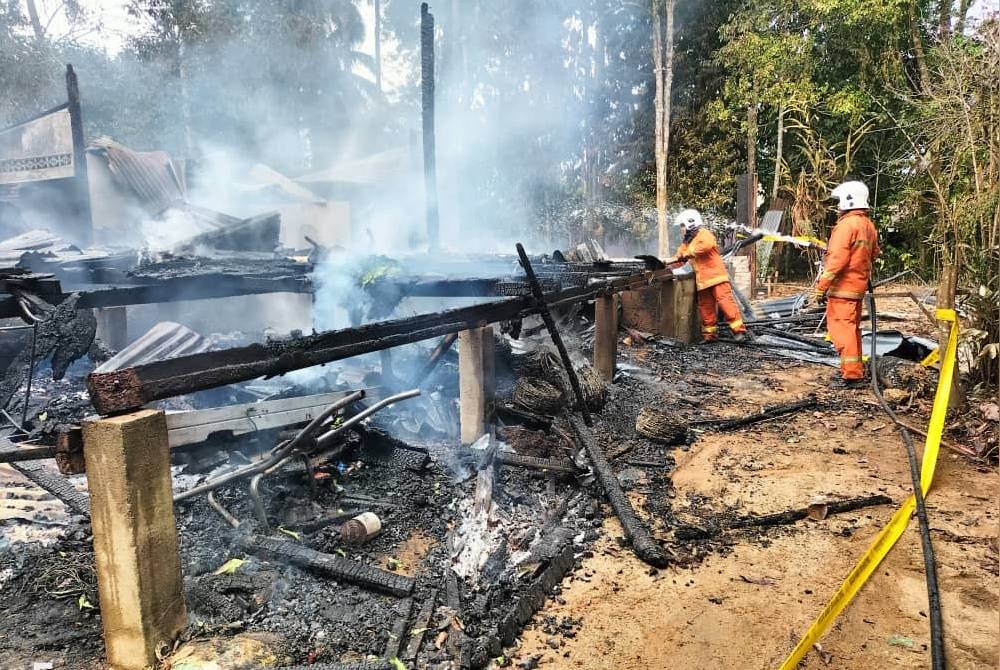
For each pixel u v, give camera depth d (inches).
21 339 212.5
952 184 307.7
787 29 668.7
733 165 756.0
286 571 120.3
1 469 154.9
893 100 608.4
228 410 151.9
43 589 112.3
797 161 722.2
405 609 111.5
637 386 264.4
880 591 119.8
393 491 155.7
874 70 604.4
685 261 346.0
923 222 449.7
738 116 733.3
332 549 130.4
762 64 654.5
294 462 150.6
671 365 309.0
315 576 120.0
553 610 116.6
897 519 144.7
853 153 621.0
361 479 159.8
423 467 164.2
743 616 114.0
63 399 201.0
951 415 212.4
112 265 232.2
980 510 152.9
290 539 130.8
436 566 127.4
